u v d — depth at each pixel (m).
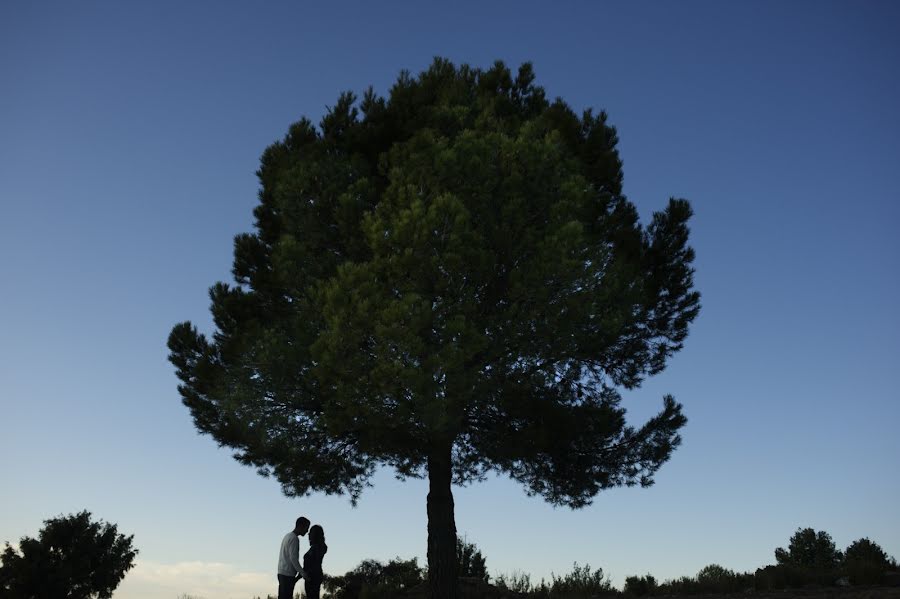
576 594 18.61
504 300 15.67
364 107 19.02
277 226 18.67
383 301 14.27
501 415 17.06
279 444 16.75
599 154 19.19
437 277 14.61
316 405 16.61
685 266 18.97
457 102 18.16
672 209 19.33
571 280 14.87
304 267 16.33
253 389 16.17
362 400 14.53
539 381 15.81
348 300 14.32
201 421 17.77
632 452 18.00
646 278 18.08
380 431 15.23
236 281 18.80
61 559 23.92
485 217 15.40
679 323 18.64
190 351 18.12
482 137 16.03
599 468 17.95
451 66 19.72
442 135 16.52
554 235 14.81
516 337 15.26
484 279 15.18
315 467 17.33
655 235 19.22
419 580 20.70
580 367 17.70
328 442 17.58
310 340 15.73
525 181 15.71
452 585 16.16
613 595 18.31
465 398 14.73
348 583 20.33
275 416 16.34
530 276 14.73
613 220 18.48
